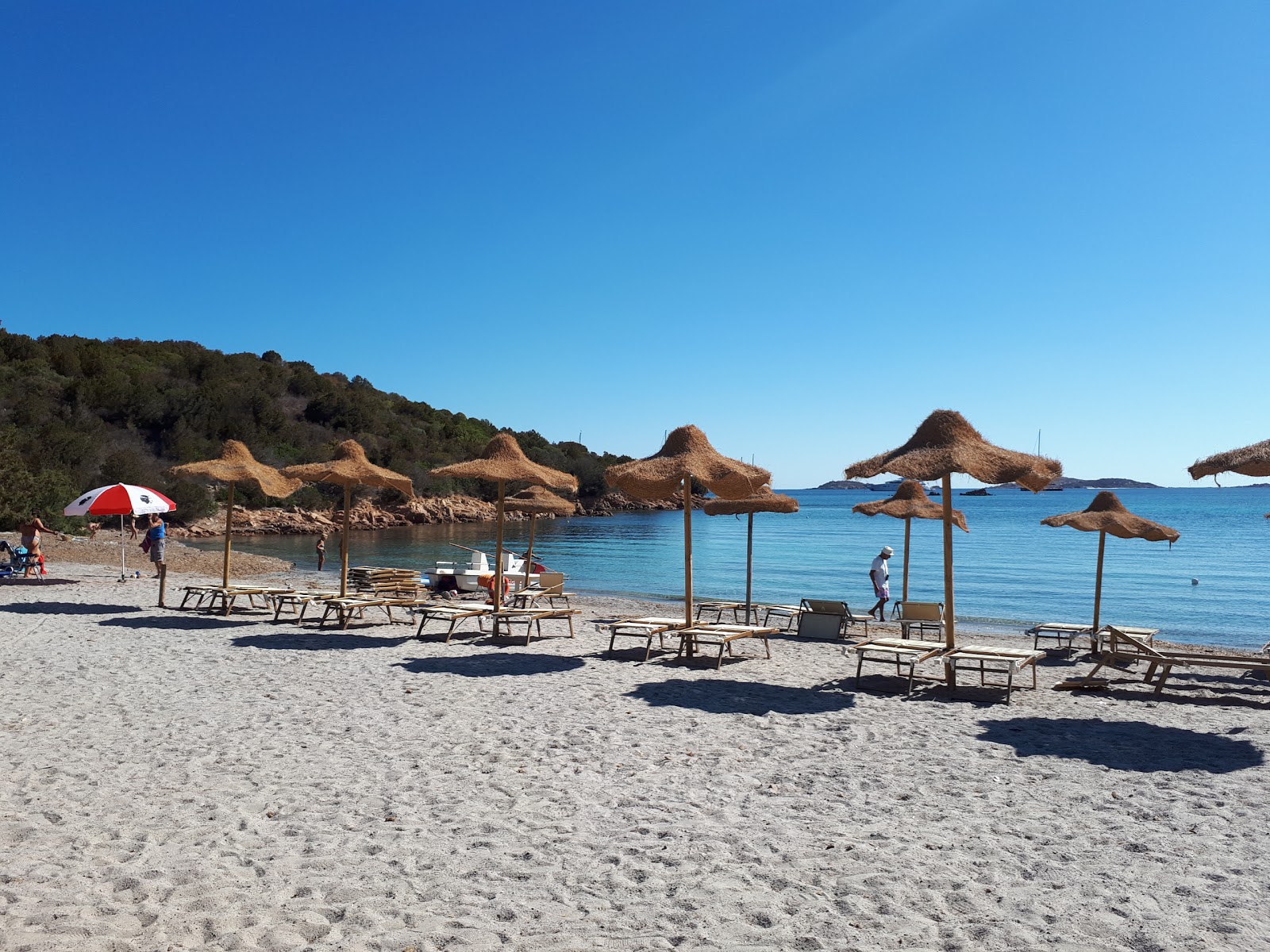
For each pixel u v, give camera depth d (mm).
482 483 84062
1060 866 4496
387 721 7637
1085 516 12609
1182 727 7680
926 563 37625
